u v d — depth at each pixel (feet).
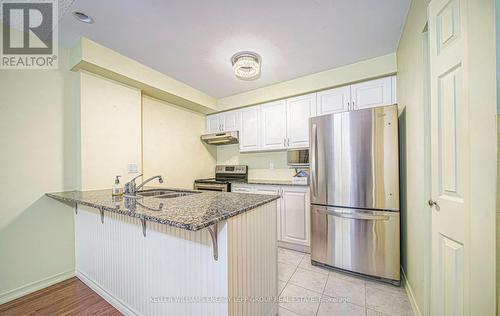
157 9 4.85
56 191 6.15
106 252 5.42
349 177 6.45
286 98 9.59
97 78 6.80
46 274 6.00
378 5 4.87
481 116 2.62
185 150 10.91
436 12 3.28
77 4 4.67
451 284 3.06
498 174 2.70
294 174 10.57
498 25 2.76
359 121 6.32
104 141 6.91
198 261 3.66
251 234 4.01
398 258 5.85
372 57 7.24
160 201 4.39
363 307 5.02
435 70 3.33
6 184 5.39
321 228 6.95
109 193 5.77
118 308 5.03
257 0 4.63
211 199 4.59
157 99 9.47
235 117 11.25
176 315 3.94
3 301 5.27
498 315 2.60
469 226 2.68
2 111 5.34
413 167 4.99
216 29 5.64
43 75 6.01
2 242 5.32
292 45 6.46
